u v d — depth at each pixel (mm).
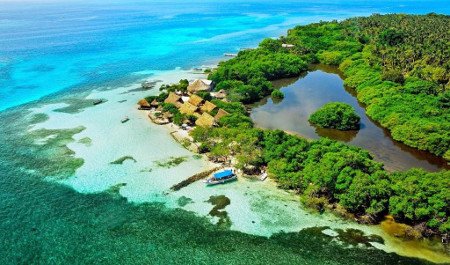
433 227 50469
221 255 47781
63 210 55656
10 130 82188
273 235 51031
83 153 72000
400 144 77812
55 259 46781
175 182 62656
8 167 67000
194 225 52906
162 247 49000
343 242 49719
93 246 48969
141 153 72188
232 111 87750
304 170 60531
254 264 46375
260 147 69125
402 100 89500
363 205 54531
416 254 47594
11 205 56656
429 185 53969
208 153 72188
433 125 75750
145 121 87125
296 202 57625
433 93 91938
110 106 96688
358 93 104875
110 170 66188
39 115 90875
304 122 88562
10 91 109250
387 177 57469
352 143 78125
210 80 108250
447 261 46438
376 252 47938
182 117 84062
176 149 73938
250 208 56344
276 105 99375
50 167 67062
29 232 51219
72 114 91375
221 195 59438
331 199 57156
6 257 46969
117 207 56500
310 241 49969
